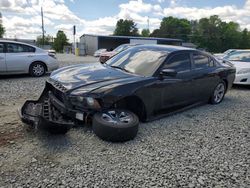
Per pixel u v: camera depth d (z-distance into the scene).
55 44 70.06
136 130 3.78
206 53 5.91
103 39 47.91
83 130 3.98
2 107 5.03
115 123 3.67
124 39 50.34
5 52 8.49
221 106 6.26
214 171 3.13
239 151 3.72
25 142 3.50
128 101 4.16
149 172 3.00
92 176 2.85
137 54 5.07
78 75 4.26
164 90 4.53
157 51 5.01
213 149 3.73
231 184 2.89
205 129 4.53
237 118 5.32
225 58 9.81
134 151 3.48
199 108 5.93
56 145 3.48
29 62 8.98
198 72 5.38
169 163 3.24
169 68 4.69
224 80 6.42
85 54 40.56
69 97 3.75
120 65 4.88
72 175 2.84
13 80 8.32
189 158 3.40
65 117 3.90
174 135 4.14
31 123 3.56
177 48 5.26
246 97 7.53
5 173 2.79
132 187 2.71
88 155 3.29
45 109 3.97
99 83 3.93
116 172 2.96
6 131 3.80
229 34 90.81
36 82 8.07
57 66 9.92
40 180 2.71
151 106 4.38
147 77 4.33
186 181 2.88
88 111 3.71
